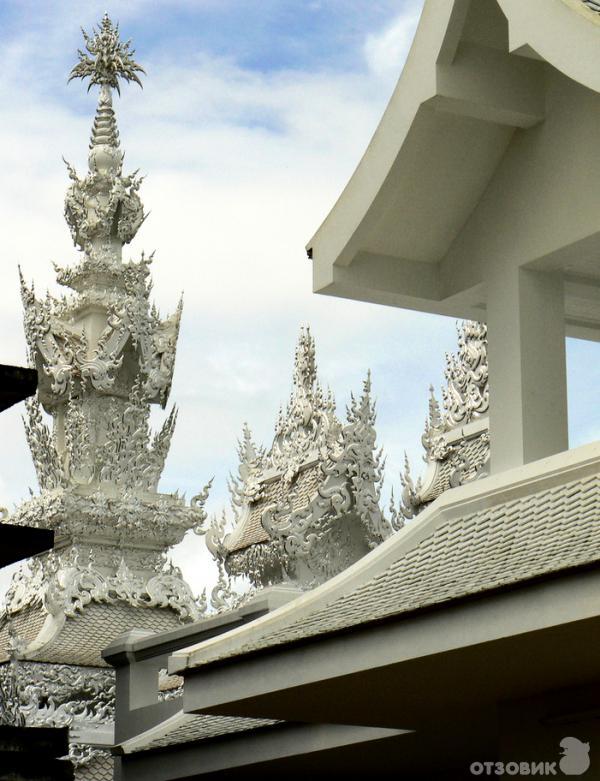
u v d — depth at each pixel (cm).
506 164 1214
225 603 2603
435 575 1005
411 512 2698
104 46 3728
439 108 1159
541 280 1191
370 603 1009
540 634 849
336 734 1301
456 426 2730
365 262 1266
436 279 1286
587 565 809
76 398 3444
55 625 2955
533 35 1056
